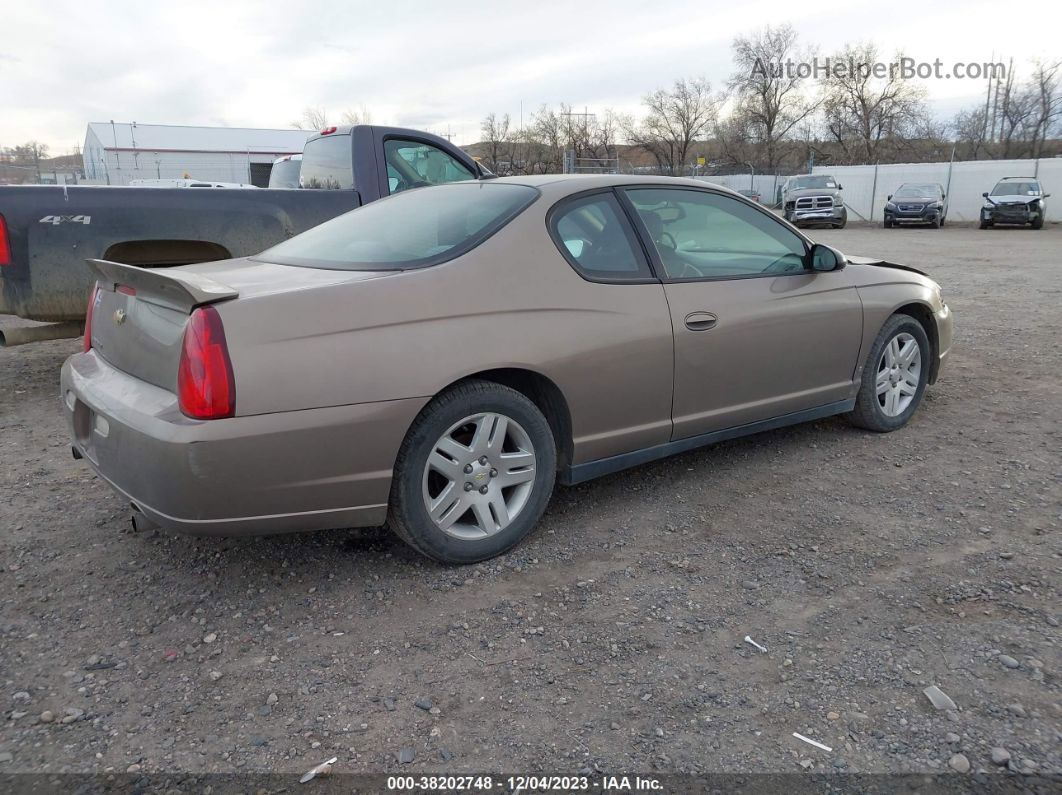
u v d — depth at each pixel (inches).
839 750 85.7
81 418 127.7
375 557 131.0
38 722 91.2
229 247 228.1
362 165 266.5
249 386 103.5
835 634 107.2
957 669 98.7
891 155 2198.6
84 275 210.8
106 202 210.1
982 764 83.2
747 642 105.9
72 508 150.6
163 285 107.5
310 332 107.8
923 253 698.8
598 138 2486.5
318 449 108.3
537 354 125.6
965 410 206.1
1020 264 583.8
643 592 119.3
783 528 139.9
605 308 134.4
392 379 112.2
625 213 144.6
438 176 289.9
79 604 116.9
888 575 122.6
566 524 143.2
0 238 199.6
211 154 1876.2
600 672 100.1
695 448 166.9
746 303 153.3
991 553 128.5
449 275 121.1
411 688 97.6
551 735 89.0
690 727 89.9
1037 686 95.2
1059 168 1189.7
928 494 153.0
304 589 121.1
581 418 134.1
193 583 123.1
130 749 87.0
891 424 188.2
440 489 125.6
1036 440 181.8
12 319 354.3
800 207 1146.0
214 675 100.2
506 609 115.1
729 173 1973.4
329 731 90.0
